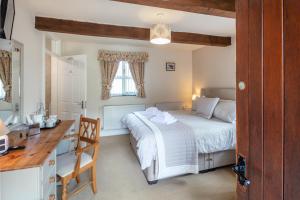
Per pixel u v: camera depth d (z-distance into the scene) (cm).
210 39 369
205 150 250
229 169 278
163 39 271
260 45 63
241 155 73
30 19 262
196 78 505
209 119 322
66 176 183
